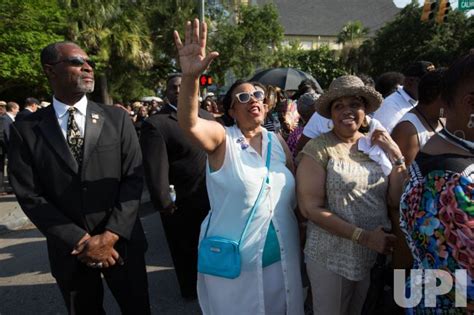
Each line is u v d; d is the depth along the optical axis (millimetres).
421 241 1415
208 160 2281
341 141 2221
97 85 22891
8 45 15133
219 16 27453
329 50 39531
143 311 2633
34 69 15742
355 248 2131
